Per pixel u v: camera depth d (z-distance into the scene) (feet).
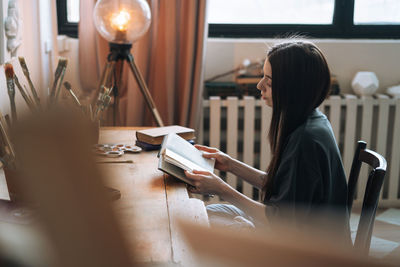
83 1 8.28
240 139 9.48
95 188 0.34
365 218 3.77
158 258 2.47
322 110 8.74
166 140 4.57
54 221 0.34
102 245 0.33
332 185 4.01
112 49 7.15
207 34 8.61
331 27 9.31
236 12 9.23
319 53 3.97
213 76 9.21
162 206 3.41
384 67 9.29
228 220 4.73
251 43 9.09
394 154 9.00
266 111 8.70
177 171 4.08
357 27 9.33
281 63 3.92
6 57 5.37
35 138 0.34
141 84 7.34
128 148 5.07
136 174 4.25
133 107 8.36
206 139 9.47
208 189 4.00
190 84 8.31
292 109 3.94
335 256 0.31
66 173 0.34
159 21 8.31
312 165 3.79
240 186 9.59
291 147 3.88
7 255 0.38
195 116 8.40
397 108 8.81
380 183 3.76
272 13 9.25
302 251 0.32
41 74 7.15
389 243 7.67
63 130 0.35
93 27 8.41
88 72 8.57
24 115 0.36
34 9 6.84
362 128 8.86
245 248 0.32
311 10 9.26
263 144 8.85
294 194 3.80
